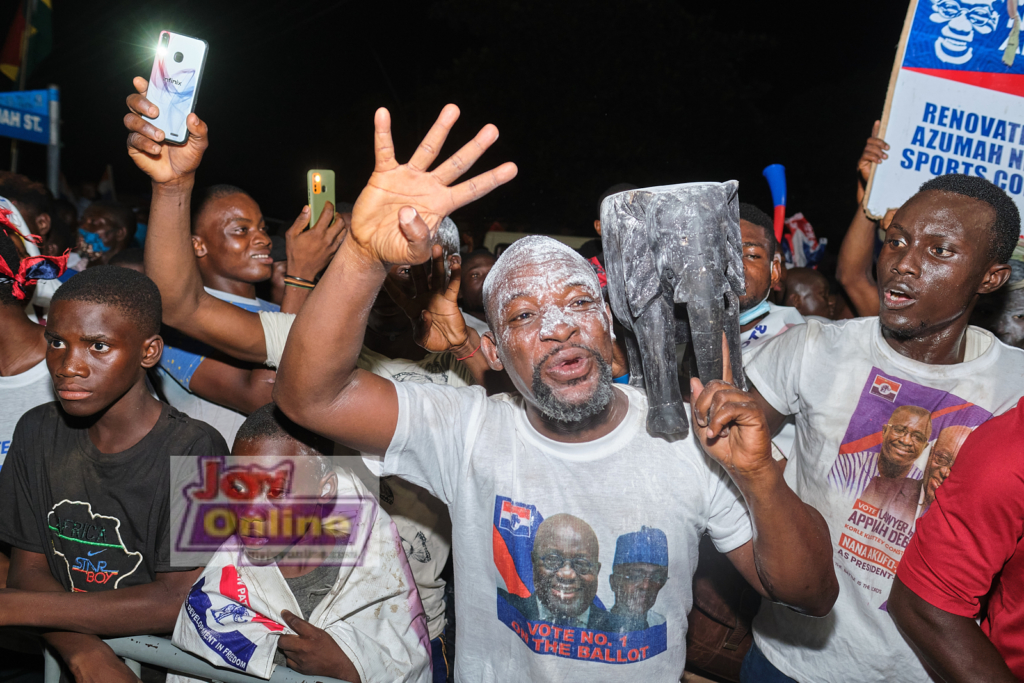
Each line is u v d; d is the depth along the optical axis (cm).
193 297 259
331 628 198
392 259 154
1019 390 214
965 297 209
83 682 198
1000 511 168
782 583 168
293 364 168
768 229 315
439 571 267
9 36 671
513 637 181
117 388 210
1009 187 289
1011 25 286
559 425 179
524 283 174
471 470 185
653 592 174
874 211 303
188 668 199
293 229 324
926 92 296
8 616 201
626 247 162
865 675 220
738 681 267
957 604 172
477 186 153
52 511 220
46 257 260
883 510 220
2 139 1218
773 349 244
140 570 215
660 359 165
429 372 283
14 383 261
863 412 223
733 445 158
